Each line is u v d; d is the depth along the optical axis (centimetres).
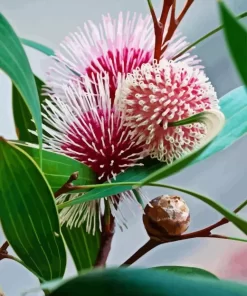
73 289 28
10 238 34
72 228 38
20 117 40
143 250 36
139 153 35
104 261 36
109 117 35
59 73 37
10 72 31
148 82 34
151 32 36
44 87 39
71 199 35
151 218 35
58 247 34
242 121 36
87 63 36
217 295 26
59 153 35
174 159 35
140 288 27
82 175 35
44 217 33
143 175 35
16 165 32
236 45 26
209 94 35
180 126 34
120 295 27
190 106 34
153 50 36
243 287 27
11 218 33
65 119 36
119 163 35
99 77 35
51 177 35
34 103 33
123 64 36
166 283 27
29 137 40
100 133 35
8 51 32
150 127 34
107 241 37
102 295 27
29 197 33
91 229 38
